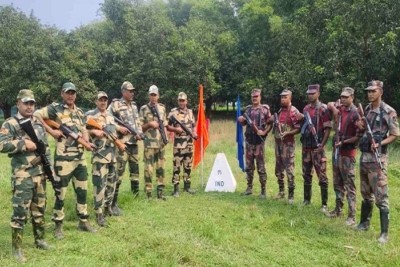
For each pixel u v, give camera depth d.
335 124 6.53
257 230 5.94
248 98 27.98
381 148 5.64
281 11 26.30
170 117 7.81
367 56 15.93
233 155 12.63
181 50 26.55
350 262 4.89
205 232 5.56
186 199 7.54
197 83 26.70
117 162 6.46
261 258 4.91
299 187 8.71
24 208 4.54
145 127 7.34
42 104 27.12
